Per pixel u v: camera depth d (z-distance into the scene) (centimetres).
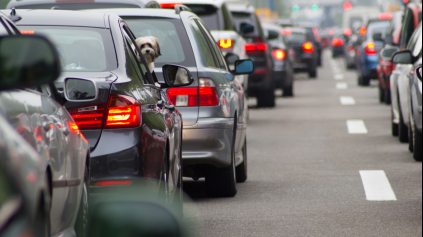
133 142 1436
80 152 1020
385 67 6053
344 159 3309
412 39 3675
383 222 1977
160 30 2306
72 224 948
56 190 860
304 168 3056
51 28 1642
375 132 4428
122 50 1600
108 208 812
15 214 560
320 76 11581
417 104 3098
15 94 813
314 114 5638
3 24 1093
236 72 2839
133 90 1507
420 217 2039
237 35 4191
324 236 1812
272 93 6125
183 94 2184
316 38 14700
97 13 1725
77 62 1559
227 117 2256
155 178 1471
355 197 2366
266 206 2227
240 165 2694
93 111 1439
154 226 796
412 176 2788
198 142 2172
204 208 2192
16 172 599
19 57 669
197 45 2277
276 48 7012
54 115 939
